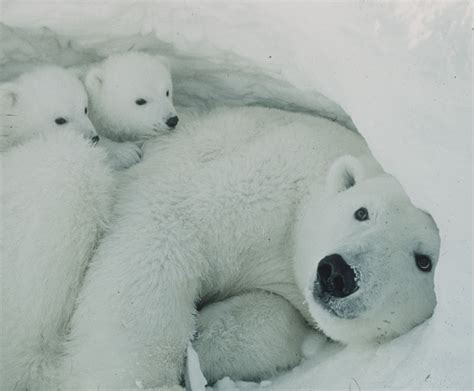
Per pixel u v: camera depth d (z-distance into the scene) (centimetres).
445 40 306
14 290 336
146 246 347
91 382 327
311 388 318
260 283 393
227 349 362
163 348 335
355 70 333
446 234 276
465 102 289
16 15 395
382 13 334
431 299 311
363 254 297
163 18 407
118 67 441
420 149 292
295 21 365
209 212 362
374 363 299
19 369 341
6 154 366
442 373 259
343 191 347
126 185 383
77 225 347
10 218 340
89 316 338
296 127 396
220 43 404
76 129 416
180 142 407
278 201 371
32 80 419
